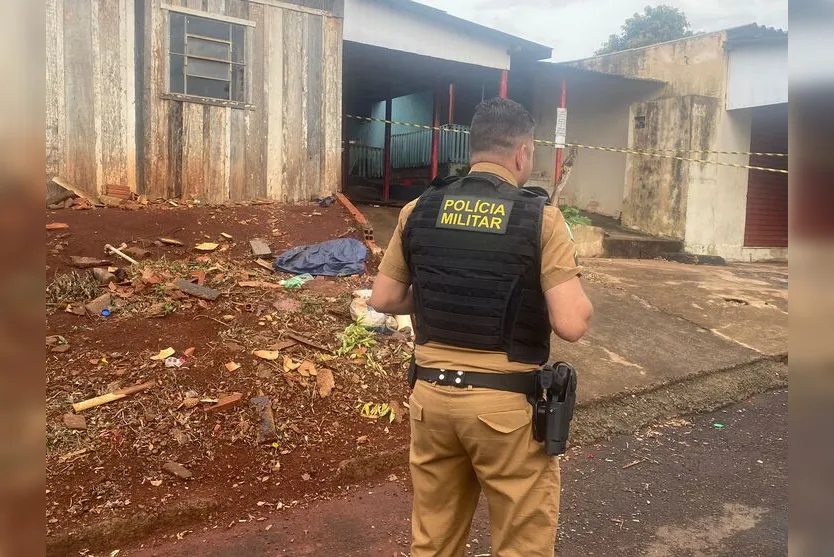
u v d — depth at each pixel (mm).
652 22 28203
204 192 7512
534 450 1993
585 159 13500
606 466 3922
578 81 13227
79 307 4461
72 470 3088
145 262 5422
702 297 7508
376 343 4715
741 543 3104
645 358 5547
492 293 1948
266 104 7828
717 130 11539
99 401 3529
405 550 2906
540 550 2008
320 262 5984
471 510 2225
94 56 6836
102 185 6965
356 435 3779
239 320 4695
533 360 2004
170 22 7164
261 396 3848
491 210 1998
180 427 3498
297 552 2855
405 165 13711
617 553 2994
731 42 11273
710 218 11617
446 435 2033
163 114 7215
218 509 3080
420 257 2068
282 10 7824
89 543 2760
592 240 10336
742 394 5250
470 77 11789
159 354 4051
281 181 8000
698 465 3973
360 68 10984
